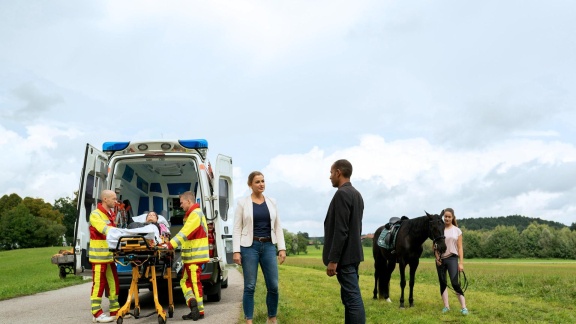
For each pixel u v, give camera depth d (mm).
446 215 9391
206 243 8430
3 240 91875
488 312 9555
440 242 9102
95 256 8258
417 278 19219
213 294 10570
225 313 8906
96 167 9859
